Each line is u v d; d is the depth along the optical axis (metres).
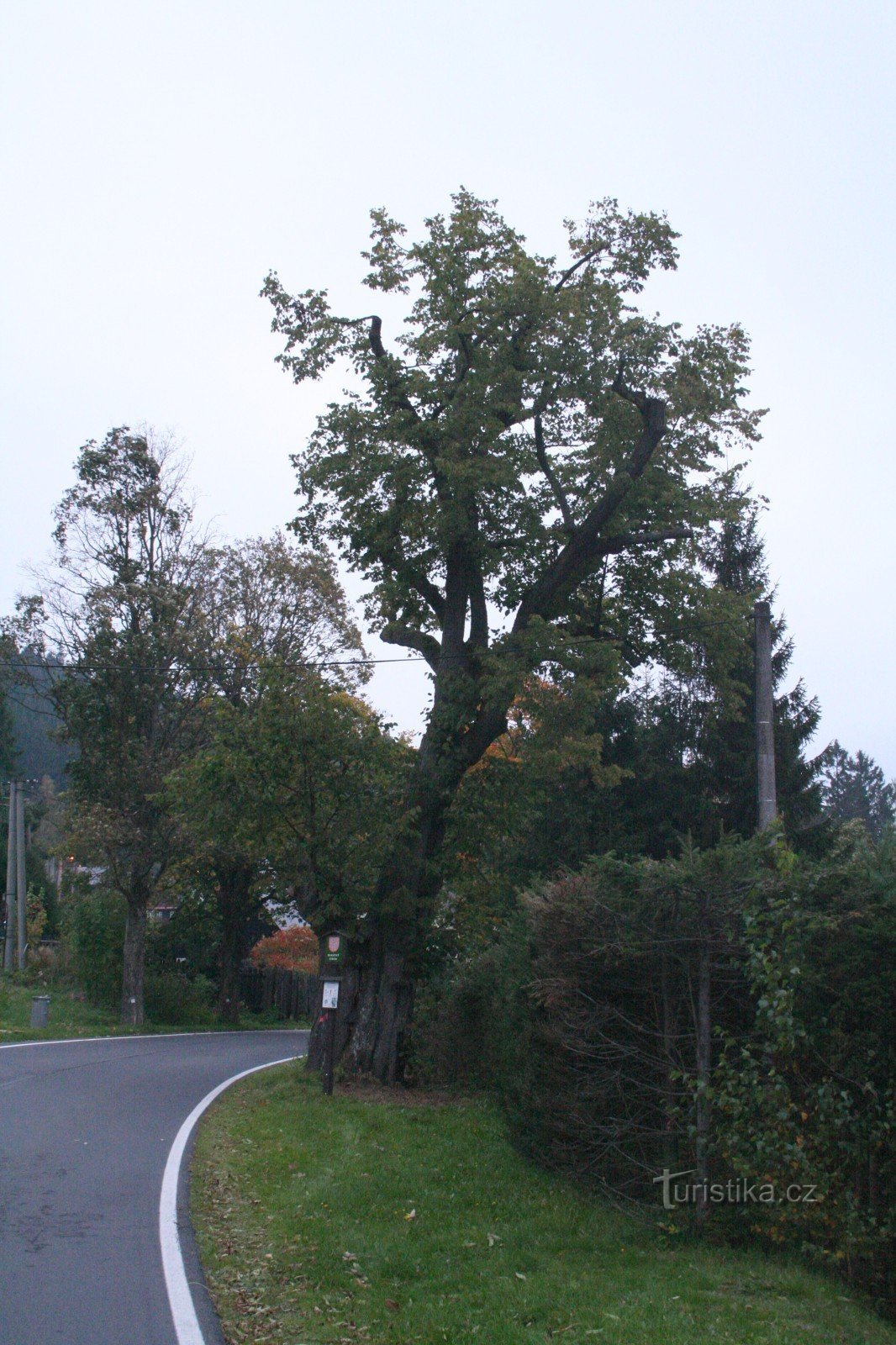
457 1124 13.35
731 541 27.31
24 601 32.12
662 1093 9.20
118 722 32.44
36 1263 7.66
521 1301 7.09
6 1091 15.78
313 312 18.78
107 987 35.69
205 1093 16.80
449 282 17.77
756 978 8.04
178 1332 6.45
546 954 9.98
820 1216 7.82
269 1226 9.04
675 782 25.06
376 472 17.67
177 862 34.69
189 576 34.09
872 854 8.59
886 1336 6.77
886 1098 7.62
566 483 18.94
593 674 17.75
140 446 33.47
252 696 31.47
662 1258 8.24
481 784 19.11
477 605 18.69
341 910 17.06
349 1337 6.60
